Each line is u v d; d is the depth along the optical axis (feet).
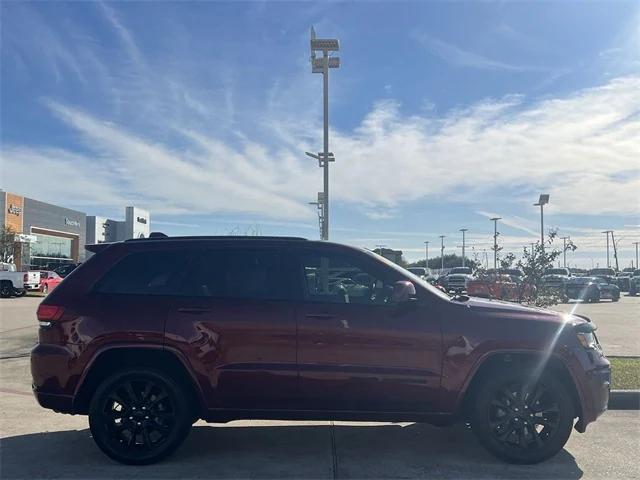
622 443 19.39
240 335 17.07
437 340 17.03
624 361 32.76
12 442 19.42
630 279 143.64
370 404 17.06
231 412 17.17
